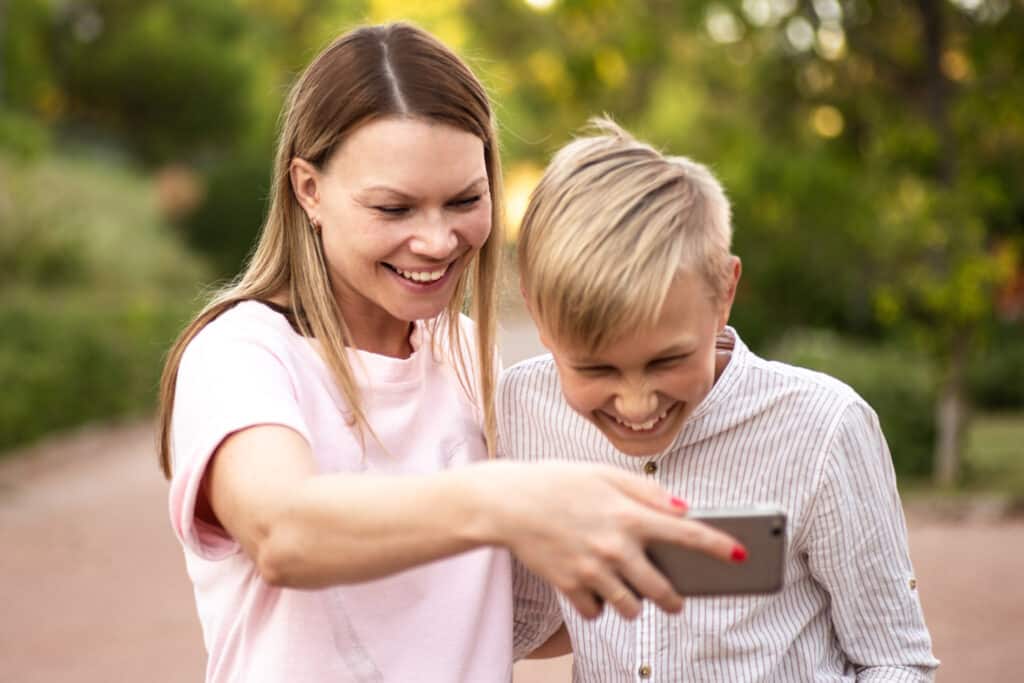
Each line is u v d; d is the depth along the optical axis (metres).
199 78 27.59
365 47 1.87
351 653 1.81
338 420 1.86
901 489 10.91
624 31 11.13
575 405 1.73
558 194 1.73
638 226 1.64
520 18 20.52
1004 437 14.38
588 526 1.24
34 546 8.75
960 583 7.38
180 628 6.67
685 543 1.26
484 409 2.08
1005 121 10.58
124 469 12.25
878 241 11.52
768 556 1.33
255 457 1.56
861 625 1.96
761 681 1.94
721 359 2.00
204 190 24.83
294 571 1.40
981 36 10.44
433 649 1.87
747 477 1.96
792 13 10.98
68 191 21.14
